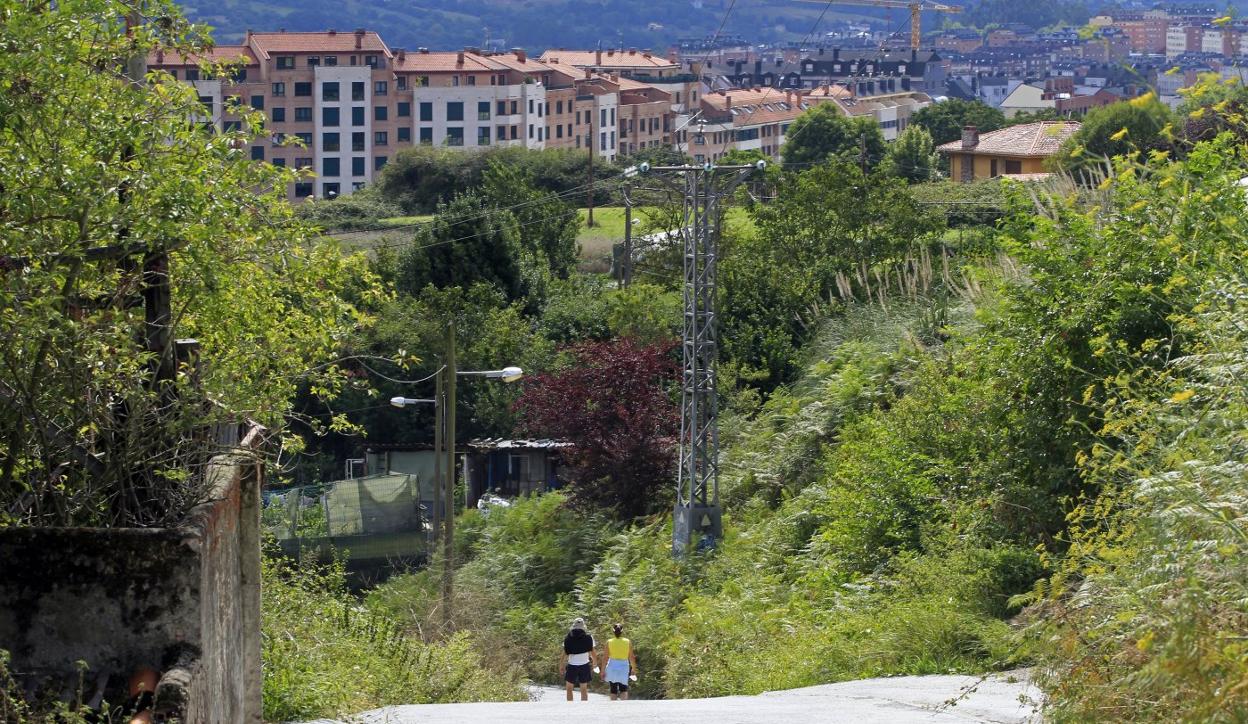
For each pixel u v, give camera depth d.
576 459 76.25
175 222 17.31
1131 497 18.39
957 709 26.45
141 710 14.23
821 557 51.53
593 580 65.88
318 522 85.38
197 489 17.36
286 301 24.12
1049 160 52.59
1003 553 36.81
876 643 36.69
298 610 37.94
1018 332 37.91
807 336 92.94
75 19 18.16
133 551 15.20
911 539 45.72
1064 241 37.91
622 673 44.78
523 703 37.59
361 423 104.56
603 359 77.44
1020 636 16.70
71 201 16.78
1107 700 14.52
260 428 20.39
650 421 75.44
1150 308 34.78
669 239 126.69
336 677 32.19
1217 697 12.07
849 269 98.94
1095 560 17.05
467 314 109.62
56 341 16.11
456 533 83.38
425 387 105.31
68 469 17.27
